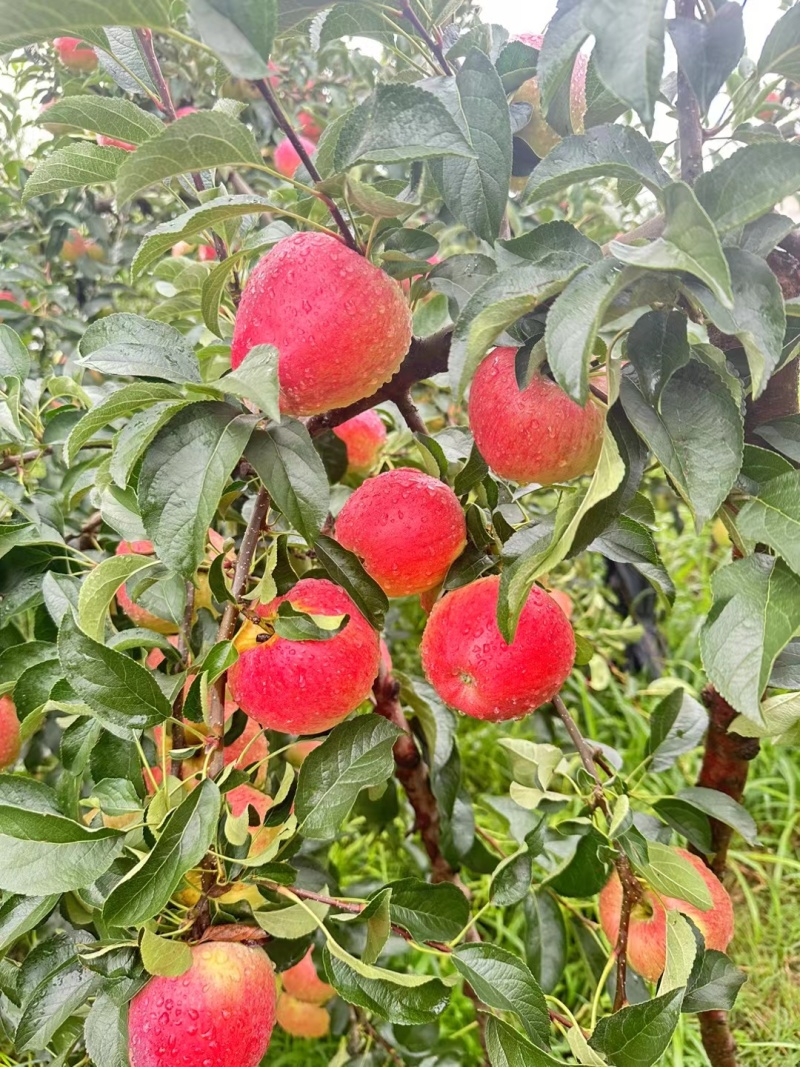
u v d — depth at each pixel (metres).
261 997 0.36
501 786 1.35
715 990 0.43
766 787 1.33
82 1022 0.46
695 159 0.36
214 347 0.47
